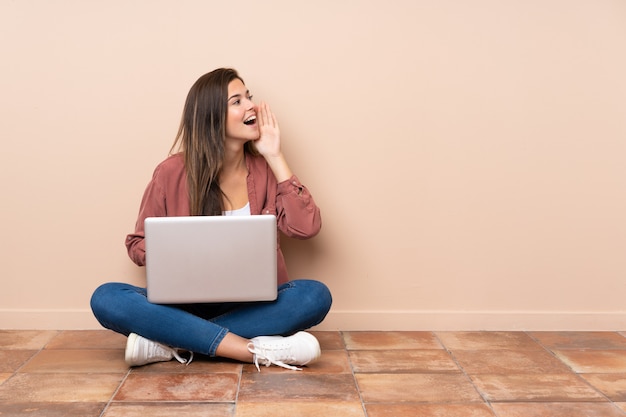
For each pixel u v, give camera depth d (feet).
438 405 6.02
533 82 8.36
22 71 8.16
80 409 5.84
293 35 8.22
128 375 6.75
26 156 8.27
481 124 8.38
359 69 8.28
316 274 8.52
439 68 8.30
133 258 7.44
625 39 8.33
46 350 7.59
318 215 7.70
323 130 8.34
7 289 8.43
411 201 8.45
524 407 6.01
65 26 8.13
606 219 8.51
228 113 7.43
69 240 8.39
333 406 5.96
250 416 5.72
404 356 7.50
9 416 5.67
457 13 8.26
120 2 8.12
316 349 6.93
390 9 8.23
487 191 8.46
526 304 8.59
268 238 6.69
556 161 8.45
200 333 6.88
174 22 8.15
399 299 8.56
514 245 8.52
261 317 7.13
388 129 8.36
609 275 8.52
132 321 6.83
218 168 7.48
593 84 8.38
